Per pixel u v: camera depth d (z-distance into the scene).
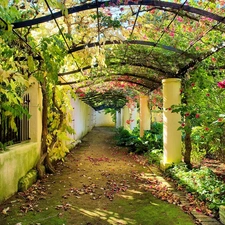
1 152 4.08
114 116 27.62
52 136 6.50
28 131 5.65
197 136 5.36
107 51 4.89
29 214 3.49
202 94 5.20
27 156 5.04
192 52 4.54
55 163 6.87
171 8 3.11
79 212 3.59
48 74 3.88
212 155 7.10
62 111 6.78
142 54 5.17
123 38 4.06
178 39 4.31
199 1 3.40
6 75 3.19
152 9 3.30
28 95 5.63
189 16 3.42
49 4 2.51
